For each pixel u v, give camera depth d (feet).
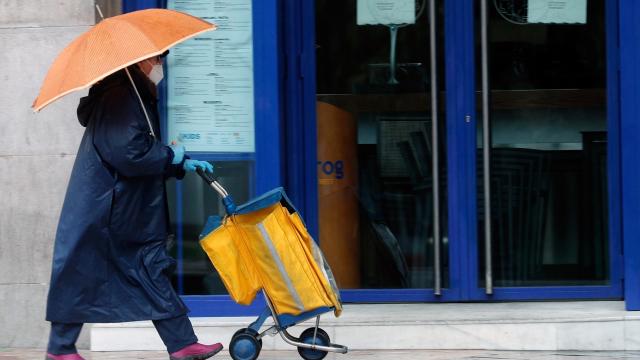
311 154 50.88
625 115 46.93
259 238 38.11
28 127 48.75
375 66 50.78
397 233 51.13
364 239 51.34
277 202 38.65
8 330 49.44
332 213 51.24
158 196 38.96
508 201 50.67
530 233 50.75
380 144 51.01
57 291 38.17
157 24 37.17
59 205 48.78
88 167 37.88
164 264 38.91
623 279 49.88
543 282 50.83
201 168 38.68
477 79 49.90
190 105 48.91
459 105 49.98
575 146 50.49
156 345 48.03
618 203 49.85
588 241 50.75
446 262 50.42
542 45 50.24
